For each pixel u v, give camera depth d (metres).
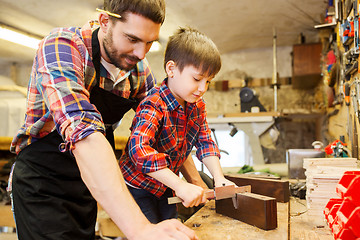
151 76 1.24
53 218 0.86
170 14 3.71
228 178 1.29
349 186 0.68
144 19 0.79
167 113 1.06
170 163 0.97
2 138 2.68
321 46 4.03
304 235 0.84
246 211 0.90
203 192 0.88
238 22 3.96
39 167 0.90
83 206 0.98
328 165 1.17
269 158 4.98
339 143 1.65
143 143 0.94
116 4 0.79
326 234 0.85
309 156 1.85
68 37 0.88
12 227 2.40
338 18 2.29
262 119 3.85
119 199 0.69
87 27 0.96
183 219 1.64
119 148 3.01
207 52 0.99
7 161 2.92
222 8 3.56
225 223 0.91
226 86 5.12
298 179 1.78
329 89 2.99
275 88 4.29
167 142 1.08
